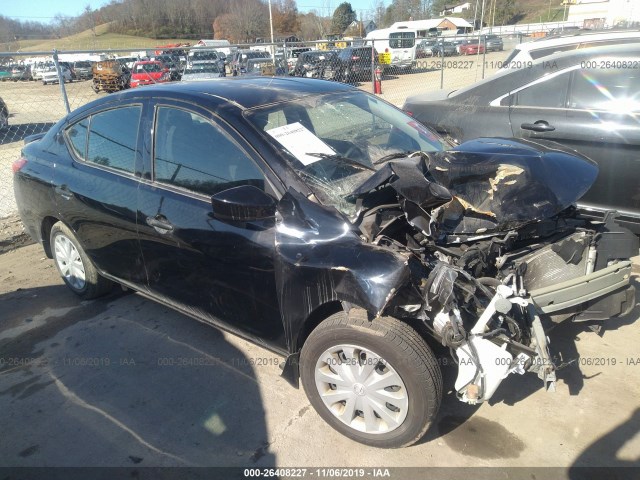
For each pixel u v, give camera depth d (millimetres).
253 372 3285
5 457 2717
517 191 2723
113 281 4023
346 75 13312
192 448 2723
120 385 3221
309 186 2701
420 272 2473
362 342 2459
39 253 5449
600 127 4207
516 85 4809
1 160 8953
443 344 2486
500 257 2725
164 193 3139
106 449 2742
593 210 4340
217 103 3049
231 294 2920
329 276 2412
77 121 3846
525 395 2957
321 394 2699
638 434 2637
